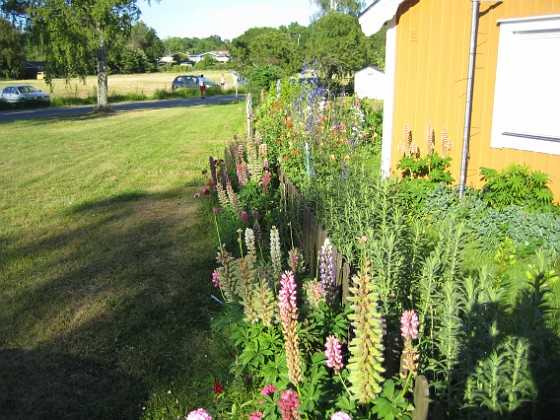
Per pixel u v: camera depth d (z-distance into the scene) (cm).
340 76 2619
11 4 2667
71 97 3847
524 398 253
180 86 4791
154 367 410
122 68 8425
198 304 508
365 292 246
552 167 652
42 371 412
